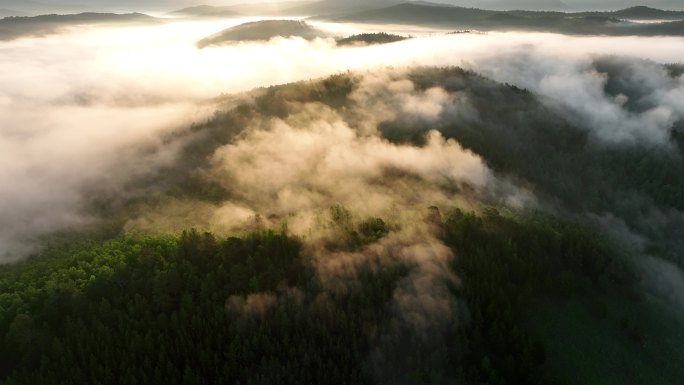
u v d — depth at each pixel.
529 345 95.19
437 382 90.75
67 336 97.56
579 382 94.81
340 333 98.81
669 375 100.50
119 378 89.50
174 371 90.12
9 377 88.50
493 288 107.94
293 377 88.94
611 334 107.19
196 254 127.75
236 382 88.50
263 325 101.50
